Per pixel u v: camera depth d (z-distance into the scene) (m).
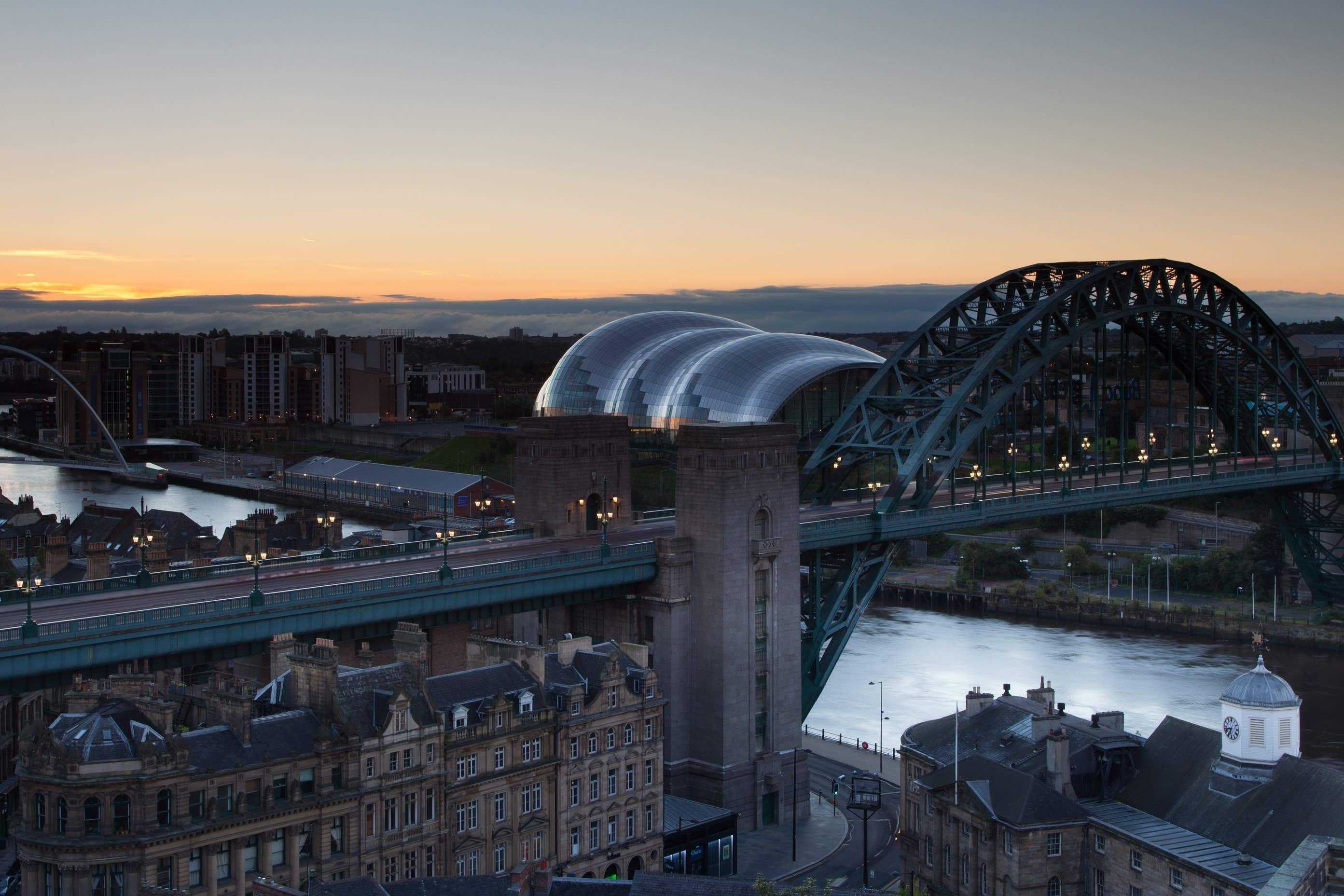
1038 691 144.12
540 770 127.38
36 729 103.06
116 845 98.81
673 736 160.62
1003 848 119.44
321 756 109.81
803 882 140.38
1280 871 53.03
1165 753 125.19
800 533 178.00
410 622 142.62
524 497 187.38
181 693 117.62
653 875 100.12
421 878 115.38
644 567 161.38
